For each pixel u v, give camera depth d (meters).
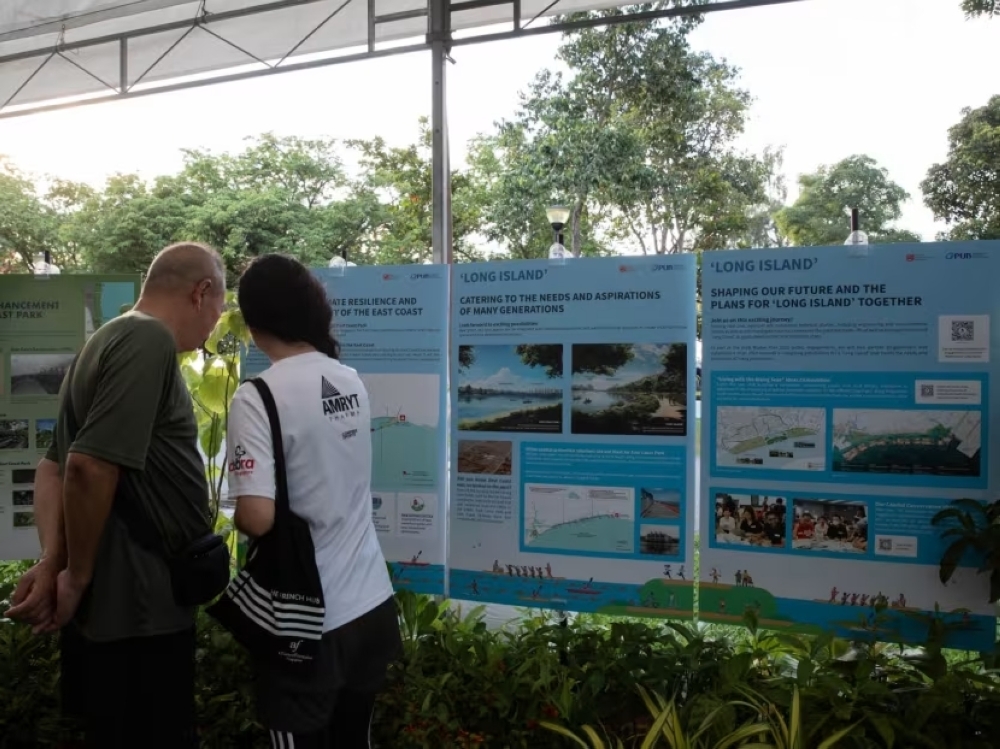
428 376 3.12
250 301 1.90
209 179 18.23
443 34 3.81
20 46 5.41
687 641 2.83
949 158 14.45
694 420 2.81
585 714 2.52
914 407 2.56
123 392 1.90
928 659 2.38
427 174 17.86
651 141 15.15
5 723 2.78
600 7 4.12
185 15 4.97
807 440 2.66
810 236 14.88
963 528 2.47
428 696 2.58
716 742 2.34
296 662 1.77
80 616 2.04
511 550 2.99
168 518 2.06
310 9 4.70
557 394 2.94
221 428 3.51
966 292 2.51
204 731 2.72
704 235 14.84
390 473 3.16
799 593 2.67
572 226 14.21
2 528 3.53
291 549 1.78
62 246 18.75
